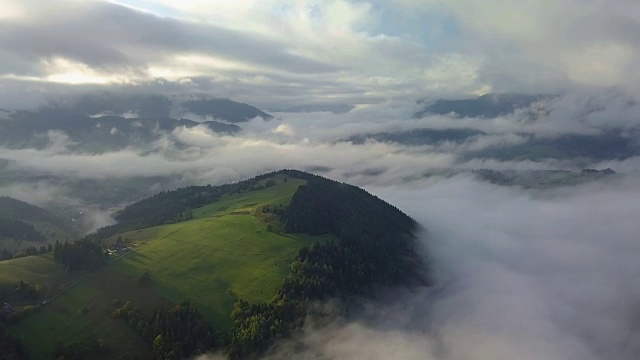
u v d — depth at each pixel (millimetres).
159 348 187750
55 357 181000
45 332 192750
